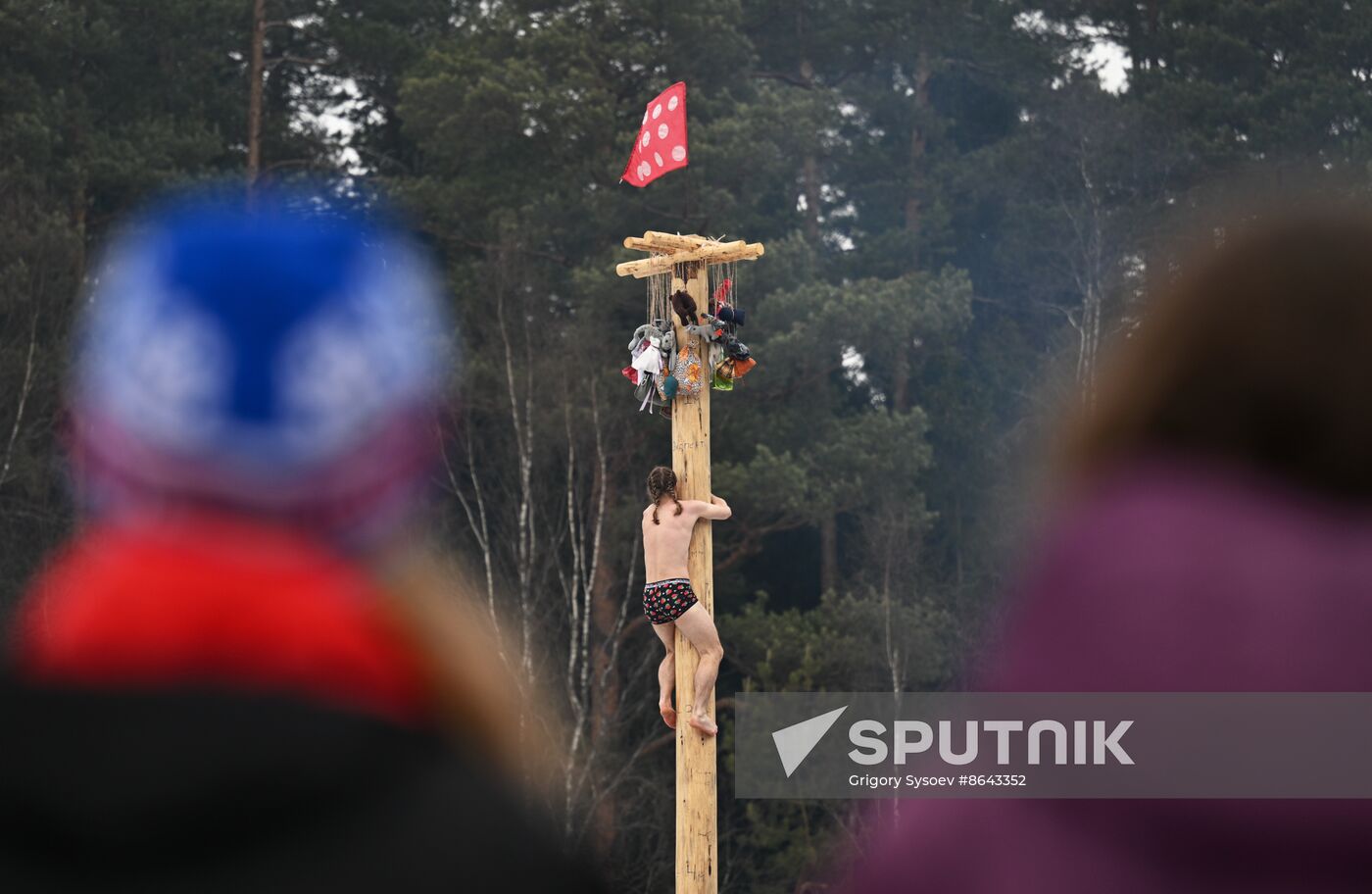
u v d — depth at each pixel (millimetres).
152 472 2174
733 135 78188
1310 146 82375
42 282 67312
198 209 2396
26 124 72125
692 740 28688
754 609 74062
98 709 2016
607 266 75688
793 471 73062
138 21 80188
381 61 87938
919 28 93438
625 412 75125
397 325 2346
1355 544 2744
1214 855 2648
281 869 1975
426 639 2270
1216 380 2902
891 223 95062
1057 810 2762
